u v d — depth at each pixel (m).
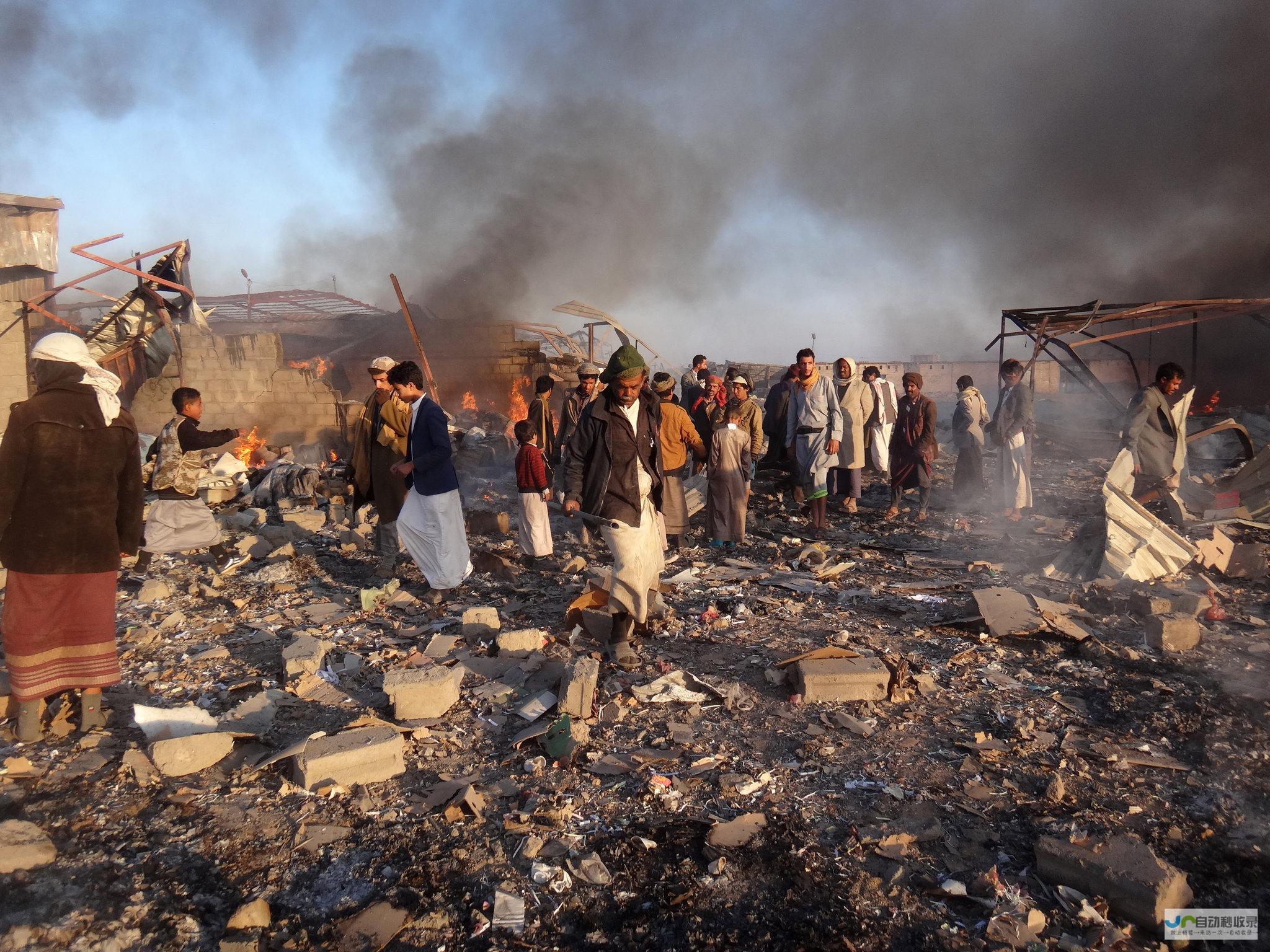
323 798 3.30
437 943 2.51
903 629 5.23
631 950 2.47
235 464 10.76
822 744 3.67
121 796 3.31
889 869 2.80
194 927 2.56
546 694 4.15
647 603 4.82
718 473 7.54
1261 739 3.56
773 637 5.13
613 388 4.65
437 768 3.58
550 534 7.14
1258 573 6.15
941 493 10.92
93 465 3.63
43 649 3.65
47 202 13.76
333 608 5.88
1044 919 2.51
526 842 2.96
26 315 12.06
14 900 2.64
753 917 2.59
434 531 5.83
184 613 5.79
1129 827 2.98
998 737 3.73
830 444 8.32
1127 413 6.83
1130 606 5.33
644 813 3.17
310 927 2.58
